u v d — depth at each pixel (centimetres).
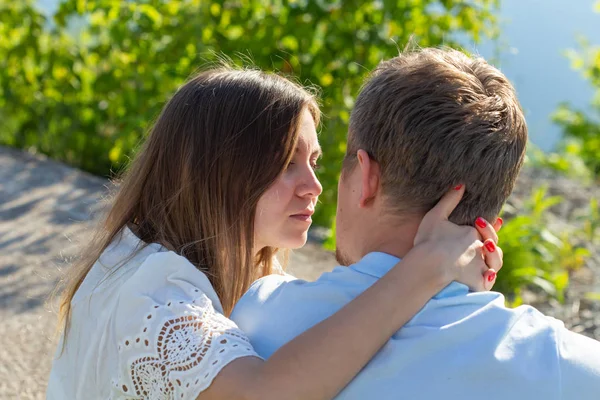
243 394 117
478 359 114
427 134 121
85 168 556
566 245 434
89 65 553
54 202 443
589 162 808
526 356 115
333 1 490
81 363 147
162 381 127
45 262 357
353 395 117
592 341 120
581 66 815
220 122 161
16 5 553
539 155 741
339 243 140
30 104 579
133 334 132
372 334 117
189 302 133
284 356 118
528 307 122
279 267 200
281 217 169
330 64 498
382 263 127
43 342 285
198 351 124
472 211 127
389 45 488
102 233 164
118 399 135
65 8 536
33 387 255
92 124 558
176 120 163
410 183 124
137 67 520
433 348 116
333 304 127
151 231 161
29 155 542
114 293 143
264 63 493
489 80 124
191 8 512
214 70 173
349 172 134
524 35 981
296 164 170
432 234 125
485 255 127
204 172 160
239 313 137
